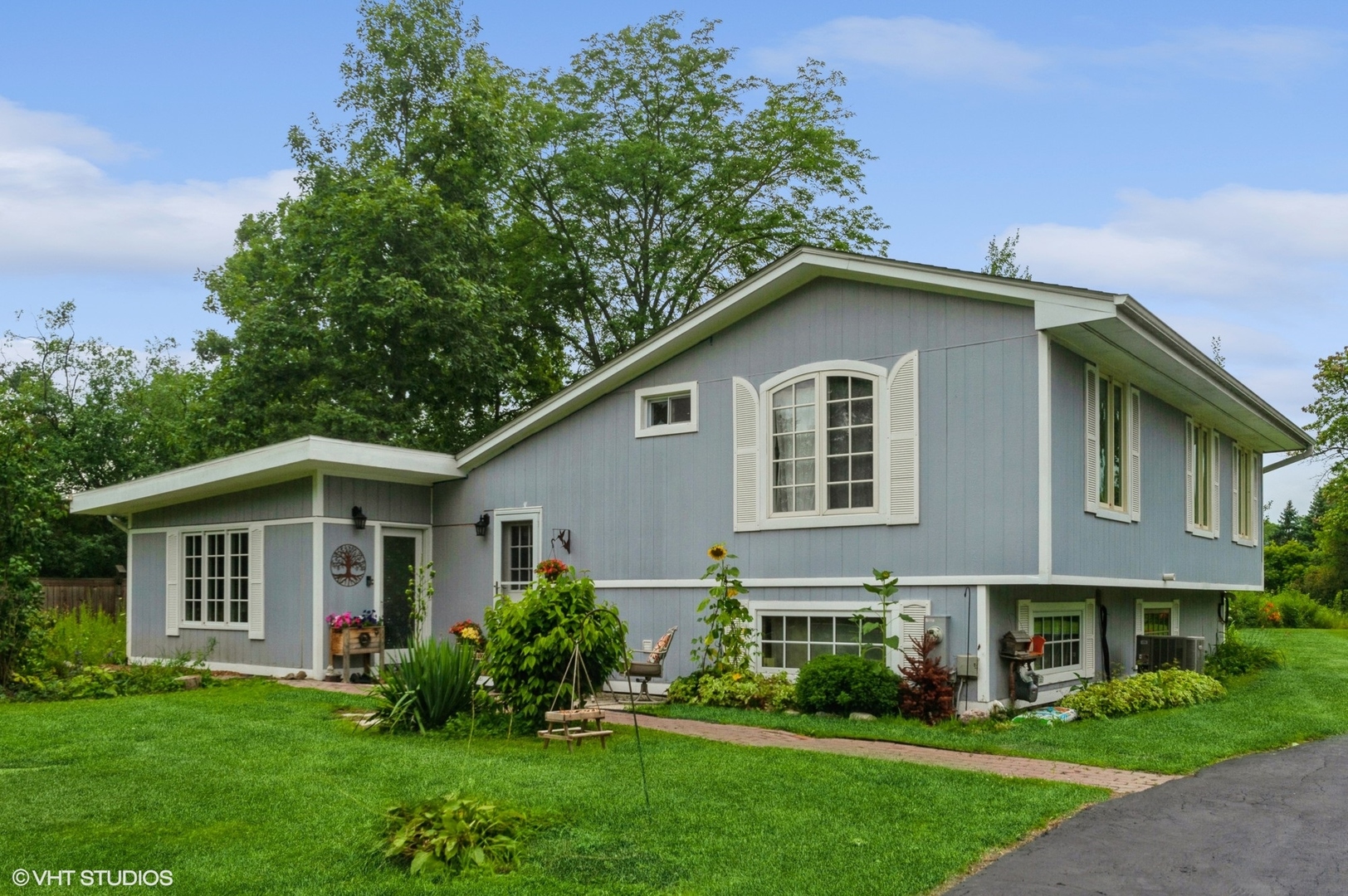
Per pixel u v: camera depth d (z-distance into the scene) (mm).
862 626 11719
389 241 22672
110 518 19000
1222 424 17844
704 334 13695
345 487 15469
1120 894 5402
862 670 11148
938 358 11773
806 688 11320
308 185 24922
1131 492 13547
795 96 27781
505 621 9984
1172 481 15516
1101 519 12445
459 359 22797
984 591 11156
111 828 6461
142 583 18406
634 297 28328
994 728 10367
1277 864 5887
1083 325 10891
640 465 14344
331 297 22719
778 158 27328
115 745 9148
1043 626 12656
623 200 27297
